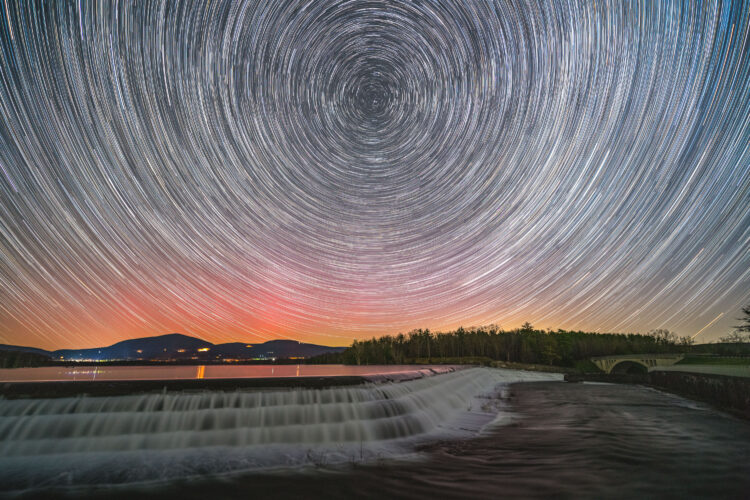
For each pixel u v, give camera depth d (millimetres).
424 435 10789
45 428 7344
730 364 48594
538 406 18922
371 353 130125
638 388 34188
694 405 18625
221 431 8414
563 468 7168
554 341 133500
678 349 115250
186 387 9148
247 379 10633
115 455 7176
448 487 5992
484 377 41812
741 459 7891
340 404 10227
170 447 7781
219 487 5859
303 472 6676
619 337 147375
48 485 5781
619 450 8773
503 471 6949
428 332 142250
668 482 6309
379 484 6109
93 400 8031
